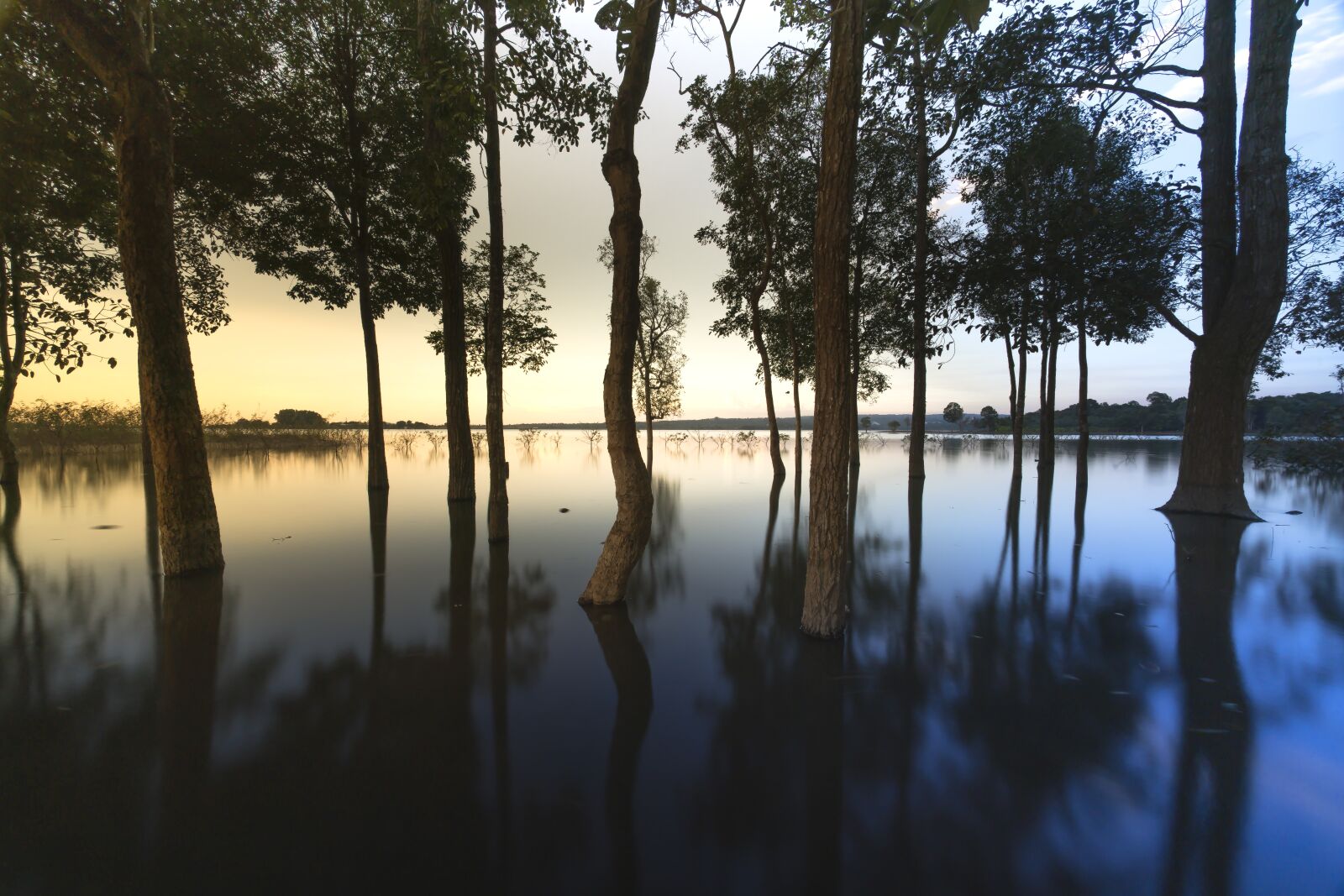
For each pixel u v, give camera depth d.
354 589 6.40
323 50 12.49
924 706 3.73
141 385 6.93
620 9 5.78
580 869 2.35
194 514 7.02
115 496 13.80
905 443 43.44
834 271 4.77
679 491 15.09
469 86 6.95
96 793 2.86
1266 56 9.43
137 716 3.63
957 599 5.99
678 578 6.90
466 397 12.85
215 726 3.51
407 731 3.44
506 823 2.63
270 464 23.94
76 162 8.62
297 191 12.87
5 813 2.70
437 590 6.37
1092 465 22.33
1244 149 9.80
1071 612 5.56
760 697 3.86
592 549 8.37
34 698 3.88
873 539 8.88
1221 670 4.27
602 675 4.22
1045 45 9.95
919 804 2.76
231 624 5.31
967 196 13.67
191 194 12.30
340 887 2.26
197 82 10.78
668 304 24.08
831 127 4.68
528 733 3.42
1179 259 10.56
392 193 13.80
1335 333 12.36
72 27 6.40
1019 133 10.87
